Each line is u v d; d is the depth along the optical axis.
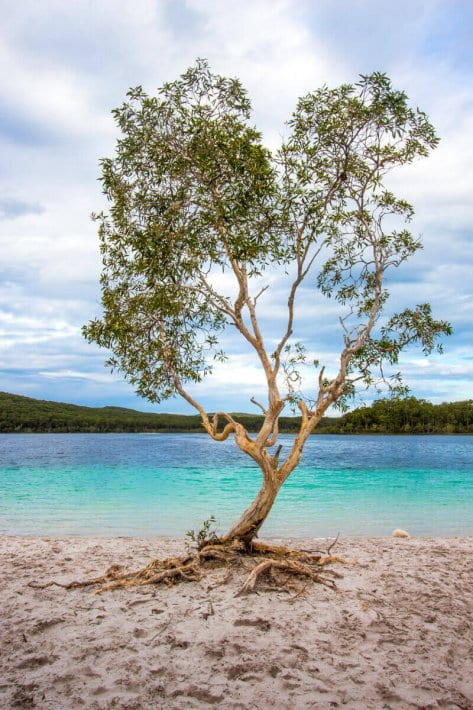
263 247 7.73
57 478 26.17
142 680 4.69
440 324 8.11
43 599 6.85
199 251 7.60
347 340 7.95
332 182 7.97
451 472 29.92
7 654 5.18
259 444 7.79
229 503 17.89
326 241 8.49
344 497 19.52
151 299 7.70
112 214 7.90
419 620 6.17
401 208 8.12
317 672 4.86
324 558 8.64
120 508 16.83
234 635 5.65
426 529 13.63
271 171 7.61
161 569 7.79
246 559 8.04
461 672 4.90
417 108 7.37
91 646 5.37
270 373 7.96
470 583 7.73
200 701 4.38
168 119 7.77
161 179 7.78
